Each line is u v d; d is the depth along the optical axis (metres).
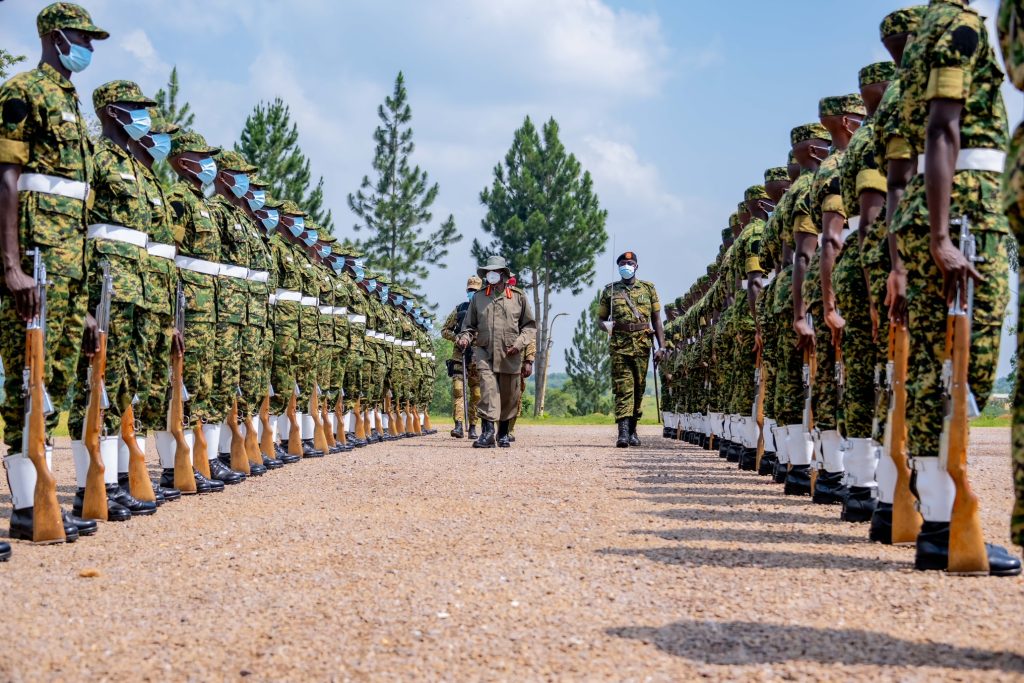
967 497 4.77
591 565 5.18
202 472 8.77
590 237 52.34
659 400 27.72
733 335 11.73
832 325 7.25
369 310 16.66
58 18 6.21
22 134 5.83
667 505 7.65
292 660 3.61
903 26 5.72
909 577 4.77
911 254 4.96
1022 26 3.40
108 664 3.58
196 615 4.22
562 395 62.09
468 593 4.57
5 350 6.04
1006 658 3.46
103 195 7.01
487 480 9.55
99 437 6.85
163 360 7.87
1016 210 3.39
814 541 5.91
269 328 11.18
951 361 4.68
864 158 6.27
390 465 11.37
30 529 5.96
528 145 51.84
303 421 13.05
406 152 50.78
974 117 4.85
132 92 7.23
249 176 10.77
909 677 3.28
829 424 7.72
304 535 6.16
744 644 3.71
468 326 15.34
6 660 3.60
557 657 3.60
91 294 6.94
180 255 8.74
